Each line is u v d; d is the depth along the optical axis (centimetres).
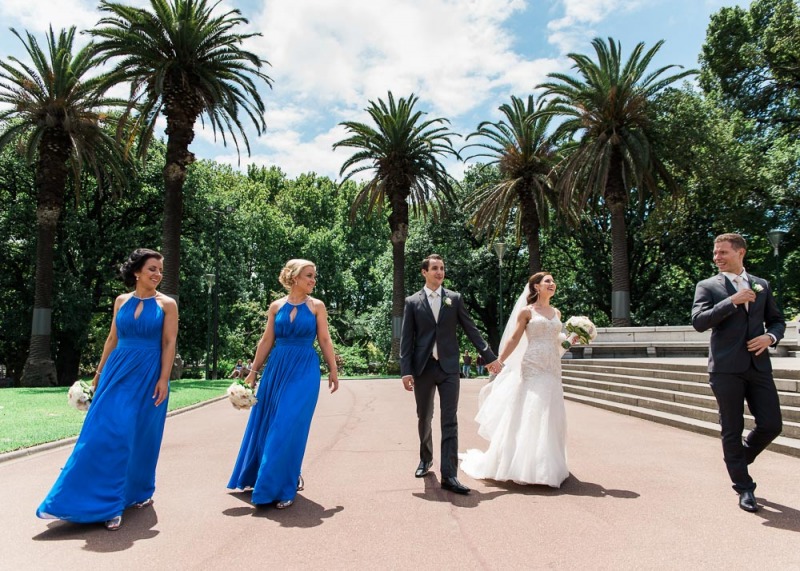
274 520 398
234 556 328
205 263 3341
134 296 436
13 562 319
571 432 795
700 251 3319
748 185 2792
